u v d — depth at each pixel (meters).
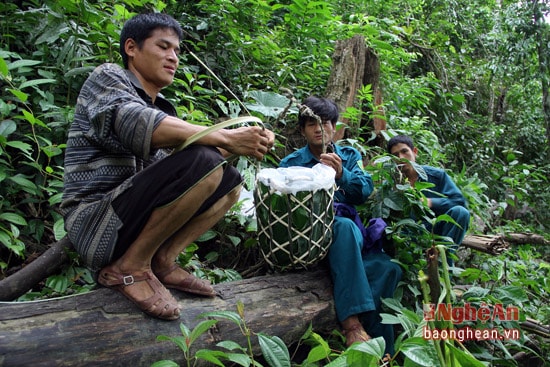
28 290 2.28
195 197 1.87
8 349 1.64
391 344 2.59
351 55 4.26
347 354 1.58
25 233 2.70
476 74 7.52
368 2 6.42
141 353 1.86
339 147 3.07
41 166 2.76
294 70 4.67
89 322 1.82
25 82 2.65
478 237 3.59
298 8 4.95
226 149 1.91
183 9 4.56
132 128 1.77
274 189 2.39
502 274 3.26
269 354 1.79
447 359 1.61
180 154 1.86
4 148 2.65
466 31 8.34
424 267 2.71
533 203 6.15
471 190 3.86
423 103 5.22
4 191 2.75
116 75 1.93
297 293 2.46
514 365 2.75
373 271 2.66
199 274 2.64
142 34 2.03
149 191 1.84
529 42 5.44
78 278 2.48
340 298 2.50
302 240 2.43
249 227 2.91
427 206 2.79
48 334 1.73
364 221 3.03
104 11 3.50
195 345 1.99
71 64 3.19
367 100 4.25
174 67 2.08
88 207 1.94
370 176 2.85
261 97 3.81
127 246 1.92
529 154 7.66
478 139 6.74
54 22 3.10
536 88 7.41
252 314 2.24
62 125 2.92
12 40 3.26
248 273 2.98
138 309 1.93
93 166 1.96
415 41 7.14
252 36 4.78
